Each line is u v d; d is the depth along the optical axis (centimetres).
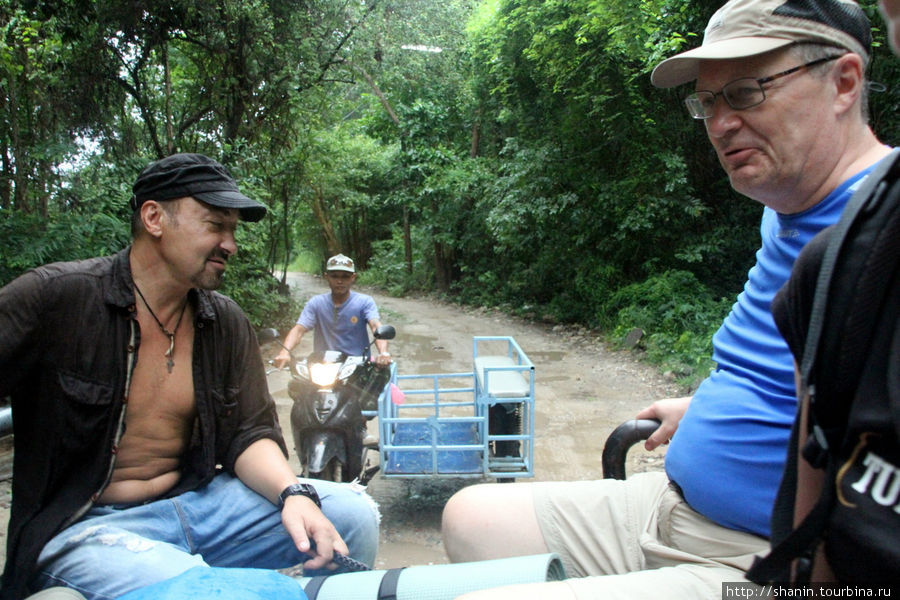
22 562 159
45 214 704
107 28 799
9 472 432
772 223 165
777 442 146
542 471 470
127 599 121
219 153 930
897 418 71
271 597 122
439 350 995
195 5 853
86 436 166
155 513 178
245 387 197
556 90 1115
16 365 160
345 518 192
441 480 457
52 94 769
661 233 1080
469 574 143
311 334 1087
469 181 1528
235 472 195
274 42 988
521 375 413
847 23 141
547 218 1196
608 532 171
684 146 1075
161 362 181
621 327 999
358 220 2712
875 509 74
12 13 677
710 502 154
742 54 139
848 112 144
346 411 347
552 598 132
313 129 1306
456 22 1516
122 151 852
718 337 175
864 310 77
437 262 1816
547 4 1061
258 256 1038
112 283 171
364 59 1220
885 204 79
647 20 895
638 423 201
